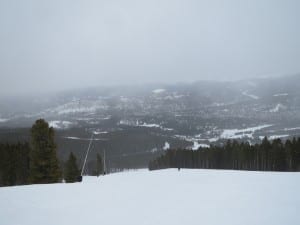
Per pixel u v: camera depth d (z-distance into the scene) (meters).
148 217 8.66
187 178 17.30
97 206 10.20
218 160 61.81
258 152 55.94
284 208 8.84
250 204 9.50
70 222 8.43
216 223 7.77
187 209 9.34
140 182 16.17
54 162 24.78
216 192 11.88
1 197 11.88
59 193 12.69
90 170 76.69
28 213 9.43
